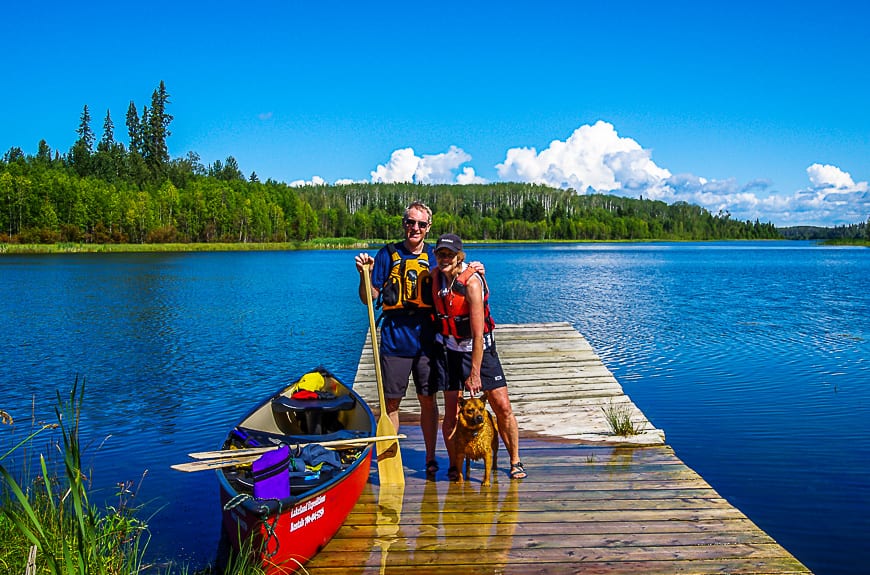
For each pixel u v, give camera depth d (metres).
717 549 4.08
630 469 5.48
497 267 46.09
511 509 4.70
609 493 4.96
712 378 10.54
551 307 20.73
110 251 77.06
